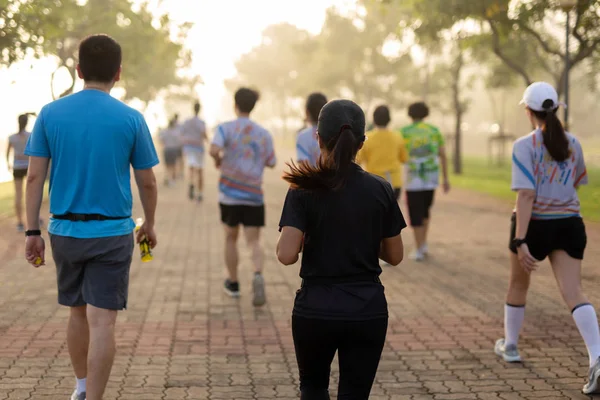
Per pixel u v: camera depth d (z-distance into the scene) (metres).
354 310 3.45
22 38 14.78
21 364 6.07
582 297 5.51
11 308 8.05
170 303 8.41
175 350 6.54
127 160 4.55
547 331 7.27
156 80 41.22
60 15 16.31
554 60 25.00
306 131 8.55
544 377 5.88
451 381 5.77
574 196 5.60
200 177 20.81
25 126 14.18
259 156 8.32
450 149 55.94
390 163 10.77
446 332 7.25
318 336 3.49
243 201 8.32
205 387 5.58
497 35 18.94
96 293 4.46
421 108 11.24
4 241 12.98
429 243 13.41
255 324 7.48
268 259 11.60
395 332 7.24
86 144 4.43
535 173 5.52
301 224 3.49
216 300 8.59
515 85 31.56
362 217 3.50
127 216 4.57
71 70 18.45
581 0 16.31
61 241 4.46
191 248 12.57
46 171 4.53
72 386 5.55
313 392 3.65
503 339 6.58
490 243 13.41
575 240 5.56
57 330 7.14
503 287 9.47
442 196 22.72
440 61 44.72
